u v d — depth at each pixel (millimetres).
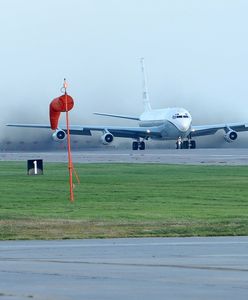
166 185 133750
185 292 43156
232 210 95812
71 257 58344
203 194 117375
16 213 91562
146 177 152625
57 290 44094
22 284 46312
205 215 90000
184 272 50375
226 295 42094
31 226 79625
